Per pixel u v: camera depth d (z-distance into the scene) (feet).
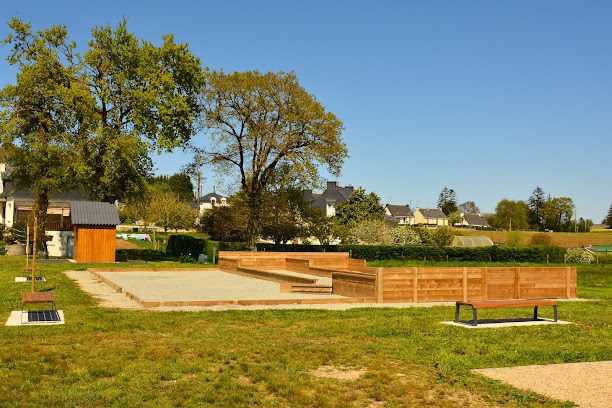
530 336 42.60
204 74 138.72
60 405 24.50
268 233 156.76
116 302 57.16
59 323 42.91
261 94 138.41
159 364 31.01
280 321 46.85
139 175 135.23
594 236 322.14
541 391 27.99
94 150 125.90
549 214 466.29
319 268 96.48
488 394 27.35
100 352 33.32
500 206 485.56
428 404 25.94
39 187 127.13
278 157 141.90
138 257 136.67
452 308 58.29
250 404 25.53
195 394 26.35
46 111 127.13
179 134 136.67
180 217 242.17
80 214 117.19
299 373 30.19
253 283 82.02
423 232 222.69
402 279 63.82
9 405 24.23
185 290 70.85
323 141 141.49
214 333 40.70
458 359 33.99
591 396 27.20
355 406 25.57
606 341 41.60
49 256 131.34
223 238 164.45
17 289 64.08
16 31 121.90
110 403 24.95
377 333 42.04
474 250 164.45
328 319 48.52
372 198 274.77
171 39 133.28
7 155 131.34
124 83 126.72
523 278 70.79
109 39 126.52
